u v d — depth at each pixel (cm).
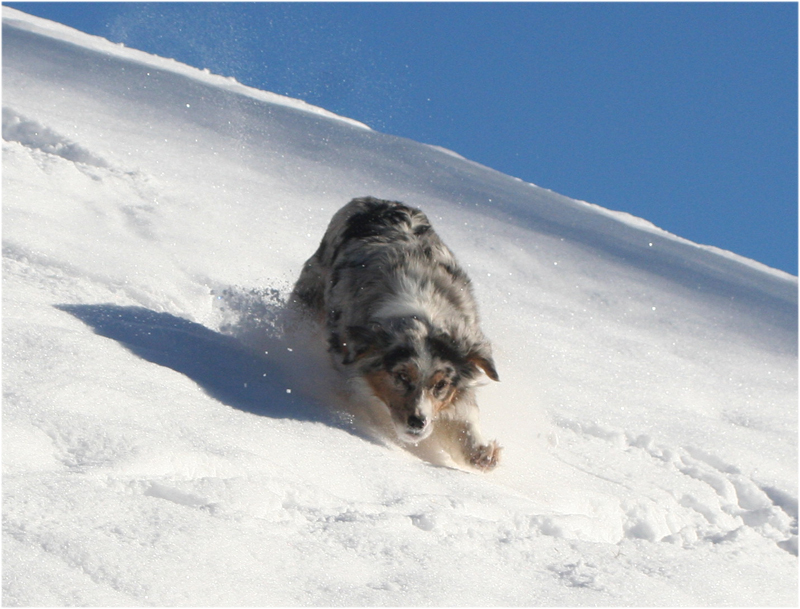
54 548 321
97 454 416
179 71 2653
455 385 663
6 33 2062
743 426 978
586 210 2231
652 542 543
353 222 795
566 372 984
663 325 1303
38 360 504
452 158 2283
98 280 780
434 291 706
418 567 390
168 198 1122
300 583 351
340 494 486
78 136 1323
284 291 905
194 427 487
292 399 637
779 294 1806
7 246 777
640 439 845
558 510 609
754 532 627
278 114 2105
